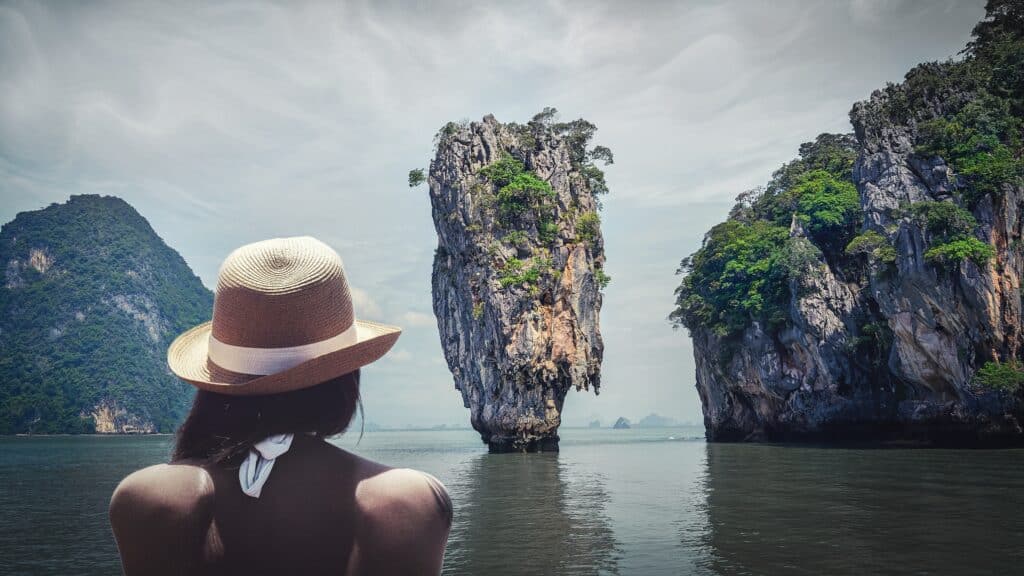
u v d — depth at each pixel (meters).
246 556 1.34
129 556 1.34
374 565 1.35
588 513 19.56
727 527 16.39
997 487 23.86
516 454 60.16
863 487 24.48
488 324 66.19
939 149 58.22
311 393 1.46
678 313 89.44
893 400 65.12
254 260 1.47
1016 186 52.94
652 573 11.85
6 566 13.52
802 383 71.25
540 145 72.38
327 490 1.39
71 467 47.59
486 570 12.41
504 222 67.06
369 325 1.81
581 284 68.94
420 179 78.19
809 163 89.62
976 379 51.75
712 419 88.25
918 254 54.28
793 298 69.50
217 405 1.46
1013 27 72.31
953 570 11.70
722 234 79.62
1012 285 51.56
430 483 1.45
